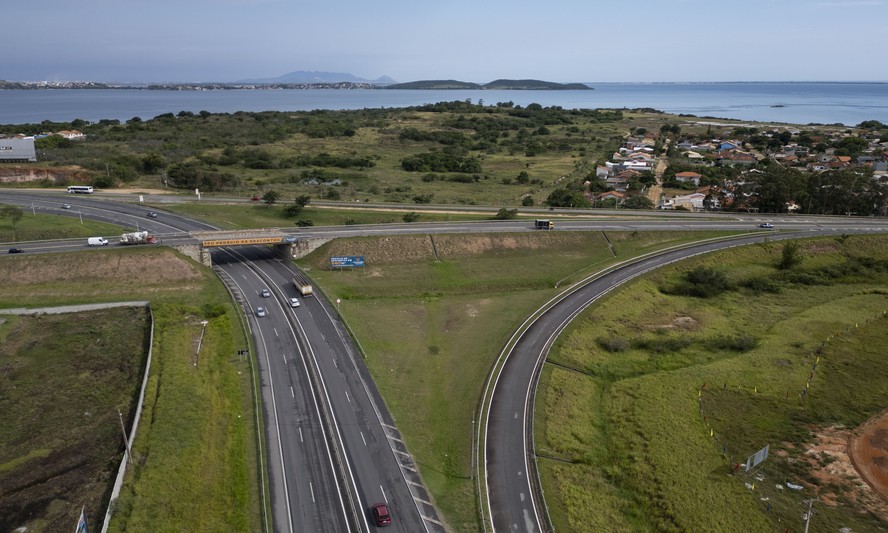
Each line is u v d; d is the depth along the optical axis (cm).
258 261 11606
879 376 7725
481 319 9419
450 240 12212
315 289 10219
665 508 5328
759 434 6544
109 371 7425
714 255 12181
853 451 6234
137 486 5181
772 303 10338
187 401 6562
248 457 5891
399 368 7794
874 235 13150
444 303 10094
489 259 11938
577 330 9025
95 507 5159
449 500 5416
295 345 8212
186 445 5812
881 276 11412
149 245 10738
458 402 7062
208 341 8181
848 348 8512
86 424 6356
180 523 4866
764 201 16100
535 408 6944
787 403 7162
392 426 6500
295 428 6369
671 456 6066
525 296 10394
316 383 7275
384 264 11500
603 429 6750
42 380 7156
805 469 5941
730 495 5500
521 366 7906
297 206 14225
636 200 16925
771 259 12312
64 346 7981
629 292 10462
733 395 7331
